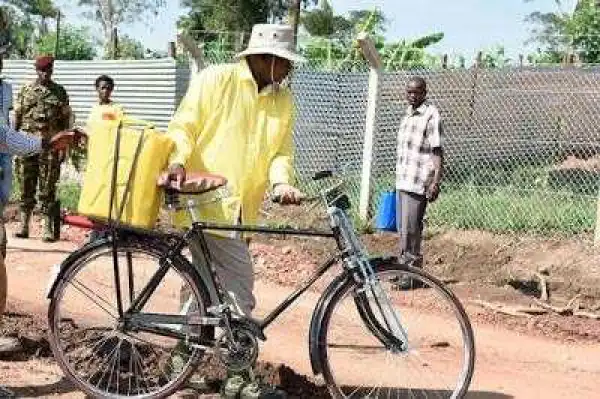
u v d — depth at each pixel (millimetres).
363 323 5102
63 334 5715
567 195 12188
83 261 4957
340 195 5078
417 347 6398
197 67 12711
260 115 5230
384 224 10742
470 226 12188
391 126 13156
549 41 17969
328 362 4949
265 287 9227
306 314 8031
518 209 12062
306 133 13727
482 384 6227
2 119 5293
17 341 5891
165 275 4996
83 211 4918
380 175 13031
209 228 4992
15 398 5059
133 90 17391
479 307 8758
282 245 11109
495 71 13195
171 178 4844
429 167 9281
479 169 13344
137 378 5191
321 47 18094
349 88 13555
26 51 30391
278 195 5129
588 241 11273
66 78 18984
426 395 5660
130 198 4832
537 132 13117
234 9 42531
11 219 12273
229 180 5145
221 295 5062
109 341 5262
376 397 5559
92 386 5059
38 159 10766
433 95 13609
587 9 16188
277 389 5387
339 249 5039
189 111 5113
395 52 17375
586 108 12797
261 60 5156
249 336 5012
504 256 11055
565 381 6492
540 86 13031
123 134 4832
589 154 12852
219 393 5352
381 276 5039
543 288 9750
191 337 5012
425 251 11484
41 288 8375
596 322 8453
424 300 7430
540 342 7688
